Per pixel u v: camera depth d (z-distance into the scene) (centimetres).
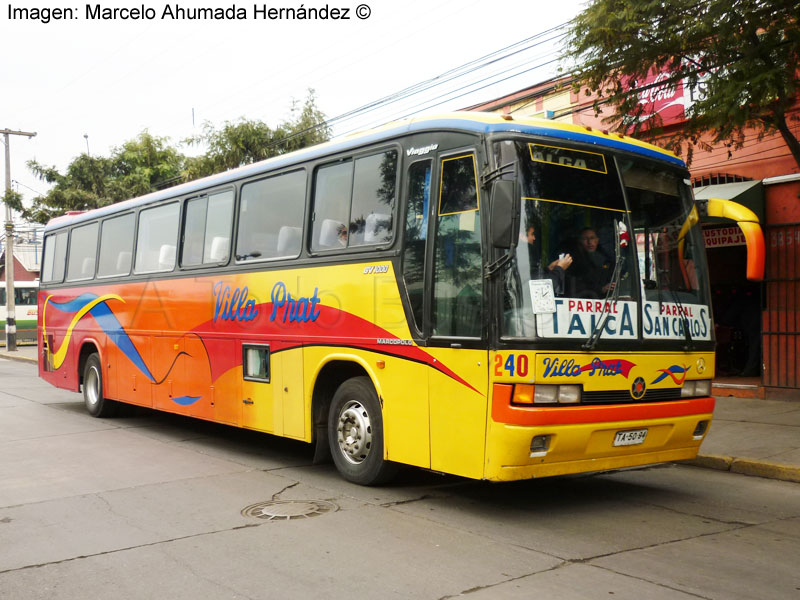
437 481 739
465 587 442
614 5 998
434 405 614
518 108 1644
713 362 672
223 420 908
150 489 710
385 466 685
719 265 1394
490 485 724
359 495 680
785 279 1177
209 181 973
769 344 1202
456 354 594
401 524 582
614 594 430
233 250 906
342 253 729
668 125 1305
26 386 1827
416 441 632
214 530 568
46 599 434
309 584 450
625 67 1040
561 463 571
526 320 554
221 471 795
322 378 762
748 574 467
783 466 771
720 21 912
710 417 657
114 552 518
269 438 1030
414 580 455
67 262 1378
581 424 562
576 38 1052
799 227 1159
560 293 570
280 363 805
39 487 721
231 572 474
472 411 578
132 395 1126
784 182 1173
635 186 639
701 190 1227
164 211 1073
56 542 544
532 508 637
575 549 518
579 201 600
